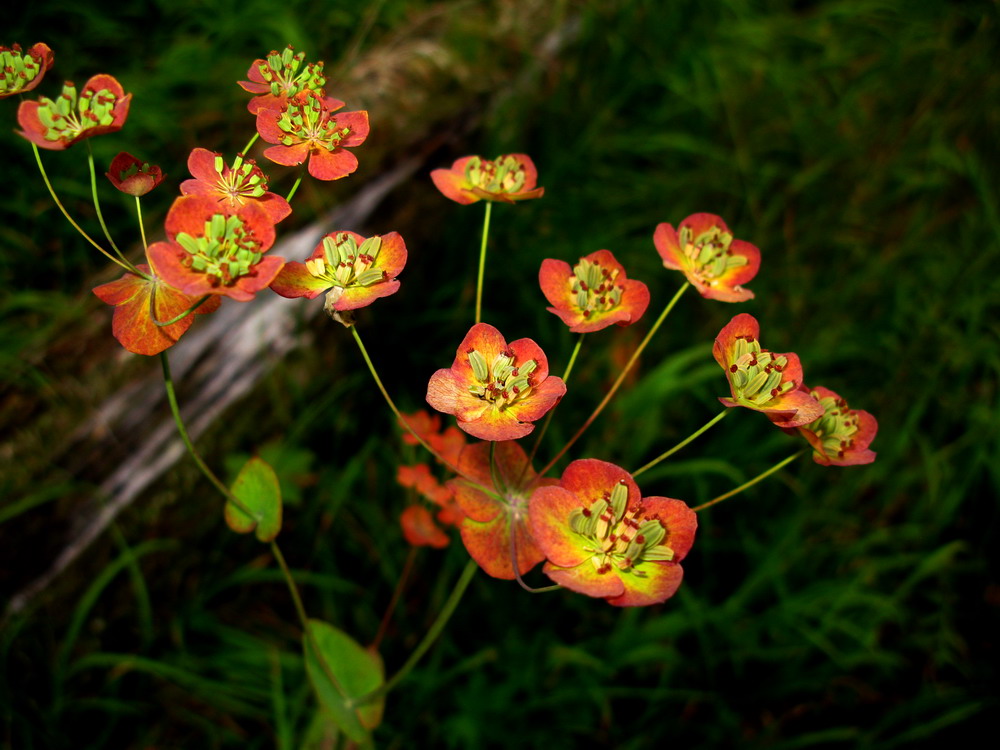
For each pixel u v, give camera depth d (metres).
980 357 0.21
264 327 0.17
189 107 0.20
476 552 0.12
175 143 0.20
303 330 0.18
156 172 0.11
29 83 0.11
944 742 0.17
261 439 0.18
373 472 0.19
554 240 0.22
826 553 0.19
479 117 0.22
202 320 0.17
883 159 0.26
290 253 0.18
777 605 0.18
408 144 0.20
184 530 0.17
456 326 0.21
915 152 0.26
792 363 0.11
